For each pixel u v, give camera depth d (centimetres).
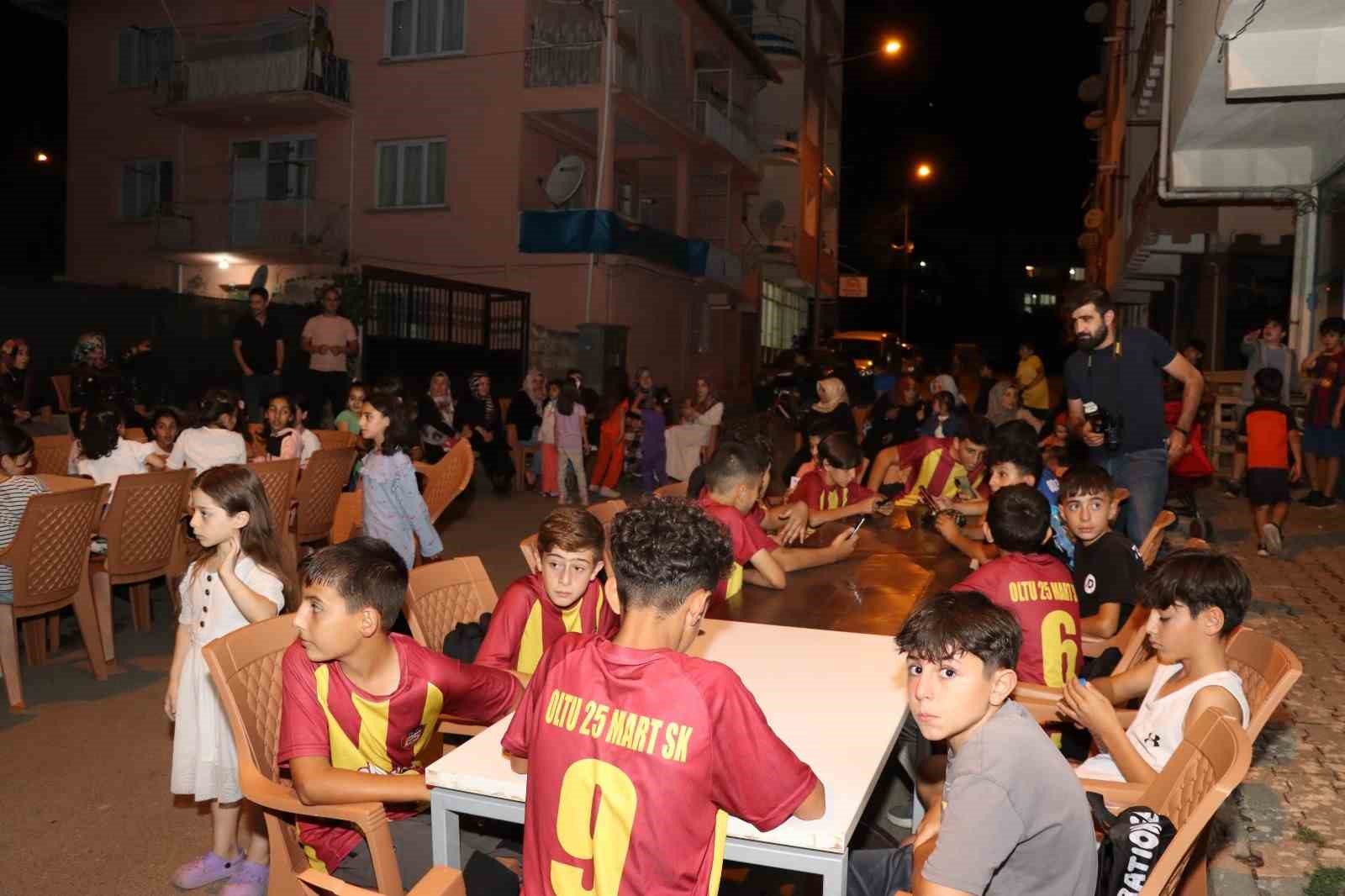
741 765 212
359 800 272
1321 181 1208
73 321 1587
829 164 4441
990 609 232
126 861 405
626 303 2281
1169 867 230
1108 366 595
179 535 741
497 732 283
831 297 4466
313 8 2172
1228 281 1702
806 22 3641
